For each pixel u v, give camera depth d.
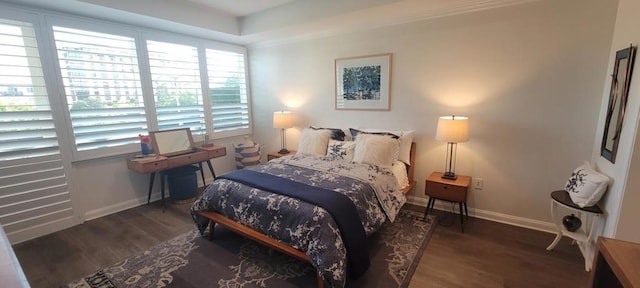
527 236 2.59
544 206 2.70
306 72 4.06
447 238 2.57
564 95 2.47
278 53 4.31
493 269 2.11
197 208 2.56
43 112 2.66
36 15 2.57
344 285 1.80
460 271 2.10
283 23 3.42
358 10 2.84
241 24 3.86
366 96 3.55
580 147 2.47
